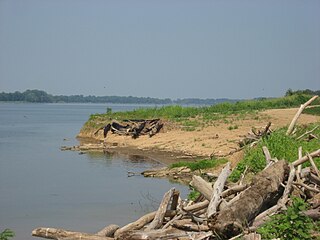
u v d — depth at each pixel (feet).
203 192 31.76
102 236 27.55
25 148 111.24
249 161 46.24
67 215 48.42
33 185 64.90
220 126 110.93
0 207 52.06
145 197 56.03
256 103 162.50
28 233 41.88
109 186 63.41
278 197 32.65
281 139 52.70
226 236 26.21
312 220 29.27
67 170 77.87
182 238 27.35
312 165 37.11
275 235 25.93
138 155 95.09
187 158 86.99
